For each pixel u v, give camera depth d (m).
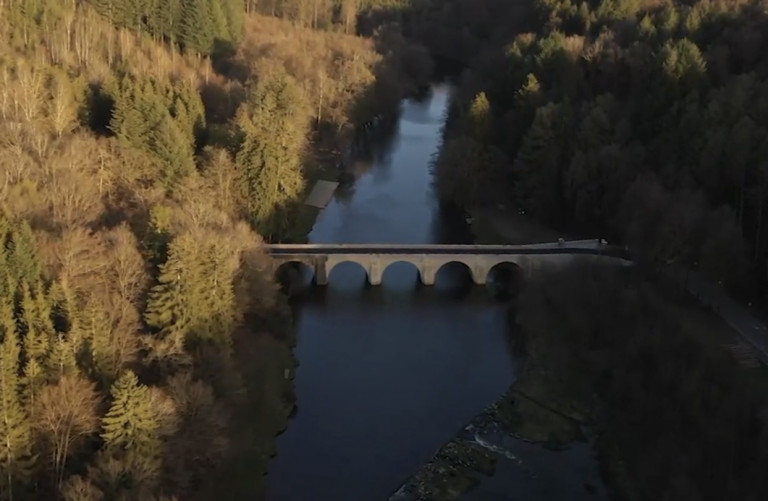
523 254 185.38
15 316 115.38
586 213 199.88
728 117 184.50
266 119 198.50
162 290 127.00
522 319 173.00
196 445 115.31
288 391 148.25
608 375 152.12
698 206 165.25
